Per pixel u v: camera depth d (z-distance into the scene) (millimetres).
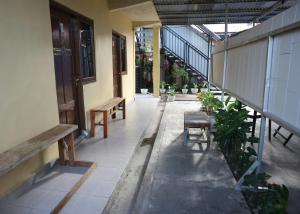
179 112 5895
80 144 3695
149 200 2229
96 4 4312
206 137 3908
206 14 5445
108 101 4836
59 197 2318
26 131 2420
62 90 3305
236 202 2182
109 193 2416
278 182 2584
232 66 3742
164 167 2887
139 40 9430
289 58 1835
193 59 9320
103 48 4730
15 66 2242
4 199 2184
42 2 2617
